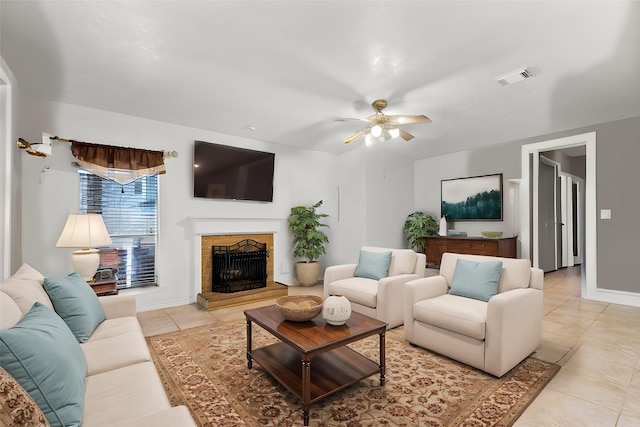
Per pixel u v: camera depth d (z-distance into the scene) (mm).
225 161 4500
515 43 2295
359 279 3557
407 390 2027
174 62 2561
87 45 2305
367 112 3676
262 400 1919
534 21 2043
